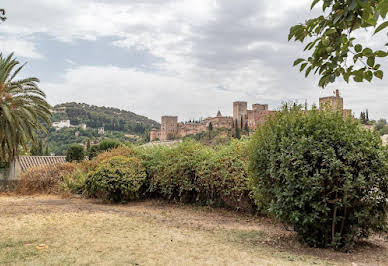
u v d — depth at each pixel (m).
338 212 5.18
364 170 4.86
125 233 5.72
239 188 8.52
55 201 11.44
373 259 4.54
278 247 5.21
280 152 5.33
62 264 3.89
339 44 2.50
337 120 5.32
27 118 16.09
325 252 4.93
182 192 10.69
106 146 22.22
